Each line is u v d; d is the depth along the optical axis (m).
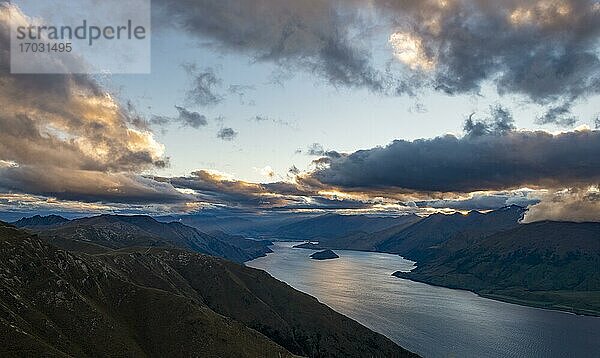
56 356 190.38
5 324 196.25
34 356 186.00
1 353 182.12
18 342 190.00
